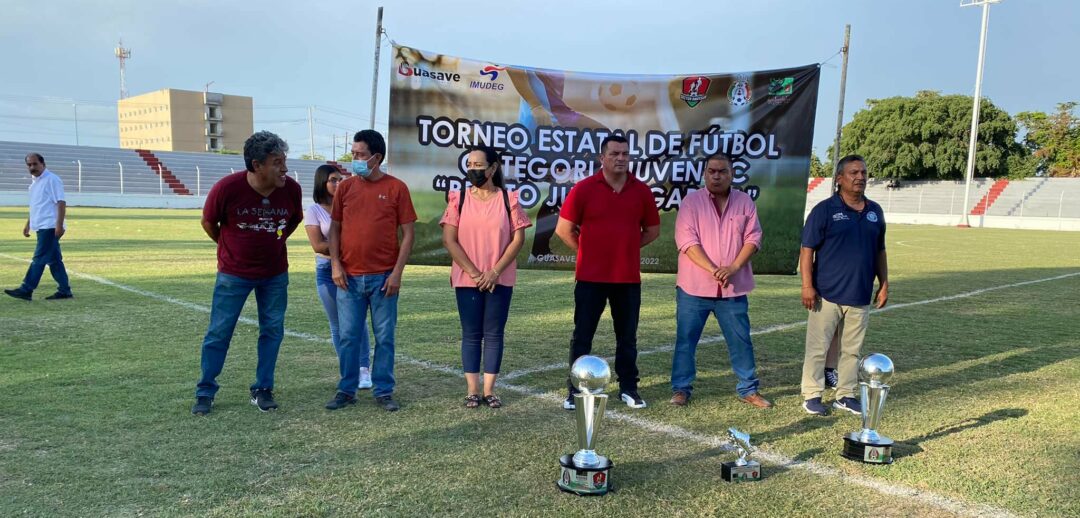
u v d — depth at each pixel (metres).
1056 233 31.22
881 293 4.52
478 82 5.83
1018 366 5.54
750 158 6.05
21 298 7.55
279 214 4.06
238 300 4.04
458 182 5.87
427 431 3.77
